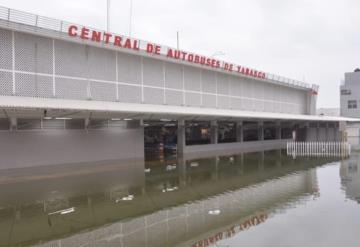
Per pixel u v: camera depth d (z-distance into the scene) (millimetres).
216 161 26750
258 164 24969
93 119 23328
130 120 25844
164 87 28859
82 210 12125
